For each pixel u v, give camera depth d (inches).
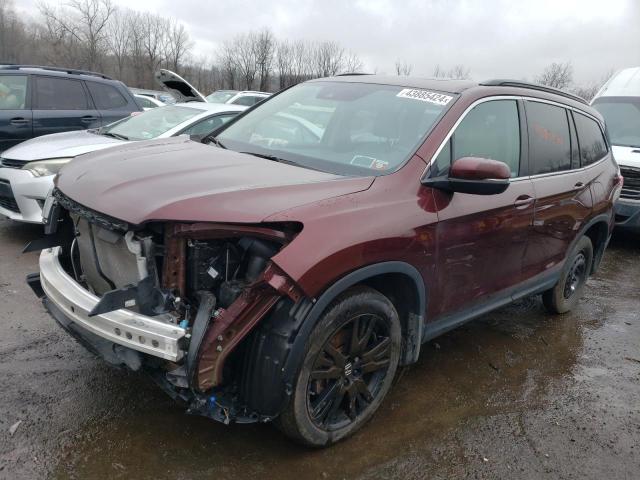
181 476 104.5
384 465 113.5
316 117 147.5
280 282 92.6
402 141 128.3
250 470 107.8
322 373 106.9
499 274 147.5
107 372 136.3
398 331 121.6
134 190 102.6
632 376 164.6
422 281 119.9
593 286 247.8
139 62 1923.0
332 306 103.7
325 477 108.2
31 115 302.2
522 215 147.5
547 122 165.8
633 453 126.4
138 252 96.5
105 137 257.4
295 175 115.0
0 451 106.4
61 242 128.4
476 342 176.4
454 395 143.2
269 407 98.7
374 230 105.4
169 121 266.5
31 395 124.6
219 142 147.5
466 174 115.5
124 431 115.4
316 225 98.1
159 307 96.3
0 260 209.0
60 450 108.4
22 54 1963.6
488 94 143.3
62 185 116.4
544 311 209.3
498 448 123.1
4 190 228.7
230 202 96.7
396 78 154.9
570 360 171.2
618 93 365.4
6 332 153.1
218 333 92.9
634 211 299.4
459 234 126.1
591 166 189.6
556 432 131.6
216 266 98.3
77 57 1859.0
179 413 122.6
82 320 101.2
